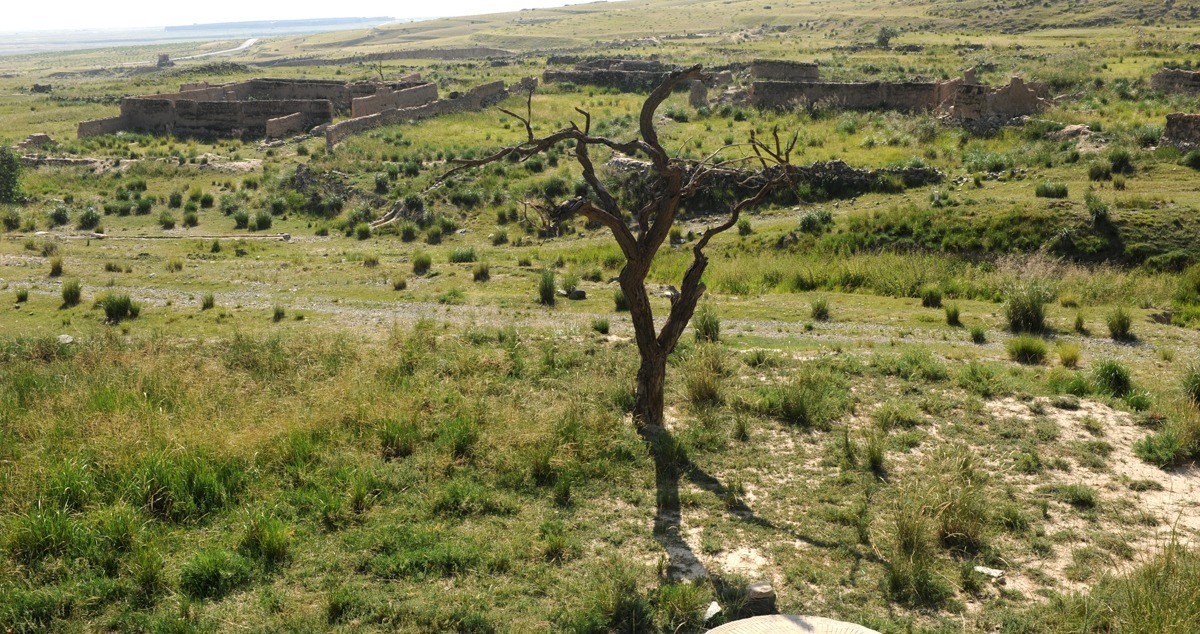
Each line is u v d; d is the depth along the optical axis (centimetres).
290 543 881
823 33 10488
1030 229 2316
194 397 1270
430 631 747
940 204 2558
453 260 2625
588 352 1560
